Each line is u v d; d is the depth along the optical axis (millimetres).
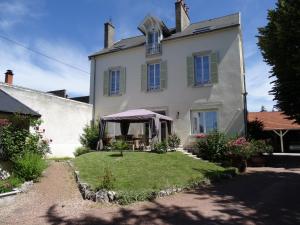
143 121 16984
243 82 16844
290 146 27297
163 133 17875
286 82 14227
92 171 10023
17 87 14797
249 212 6438
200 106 16969
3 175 9055
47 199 7590
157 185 8500
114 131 19656
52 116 16875
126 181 8703
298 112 15203
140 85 19234
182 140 17188
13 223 5879
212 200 7594
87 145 18141
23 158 9641
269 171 13438
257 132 18438
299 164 16547
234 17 18328
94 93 20953
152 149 14852
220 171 11555
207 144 14867
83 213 6477
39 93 16094
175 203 7277
